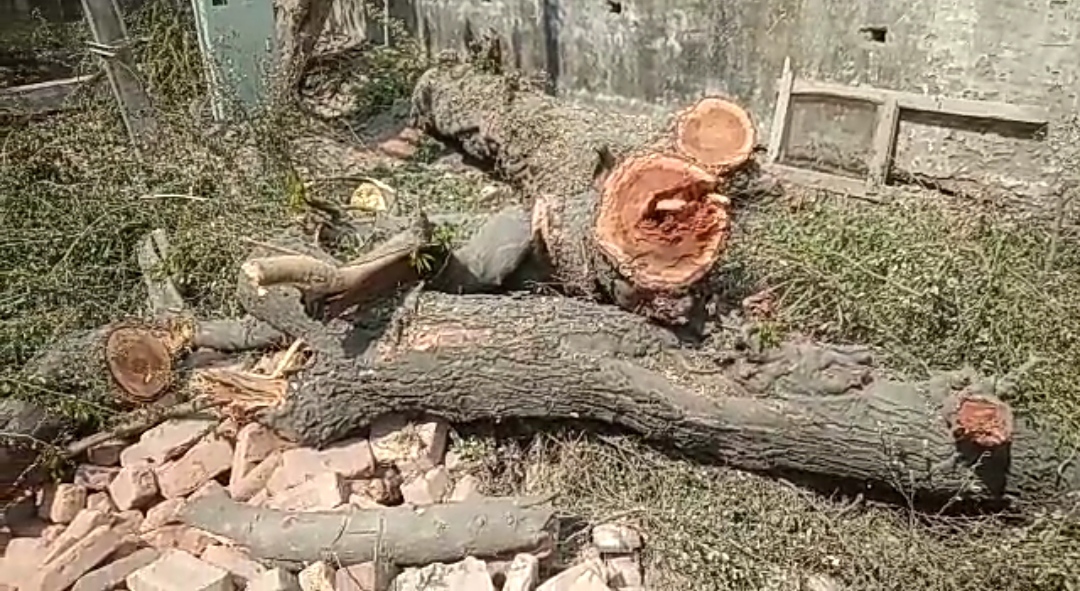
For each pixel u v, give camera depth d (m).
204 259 4.92
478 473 4.00
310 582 3.41
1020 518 3.68
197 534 3.67
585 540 3.66
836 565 3.50
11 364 4.37
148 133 6.01
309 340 4.00
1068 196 5.21
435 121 7.49
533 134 6.48
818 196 5.68
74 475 3.97
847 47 5.99
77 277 4.88
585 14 7.34
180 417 4.18
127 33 6.41
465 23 8.54
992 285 4.27
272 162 5.86
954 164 5.78
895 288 4.34
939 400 3.67
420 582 3.39
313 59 8.62
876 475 3.71
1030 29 5.35
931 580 3.41
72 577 3.48
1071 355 3.93
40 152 5.74
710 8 6.52
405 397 3.97
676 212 3.85
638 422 3.90
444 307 4.02
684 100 6.87
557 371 3.89
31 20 8.44
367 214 5.10
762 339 3.83
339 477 3.87
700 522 3.64
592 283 4.34
